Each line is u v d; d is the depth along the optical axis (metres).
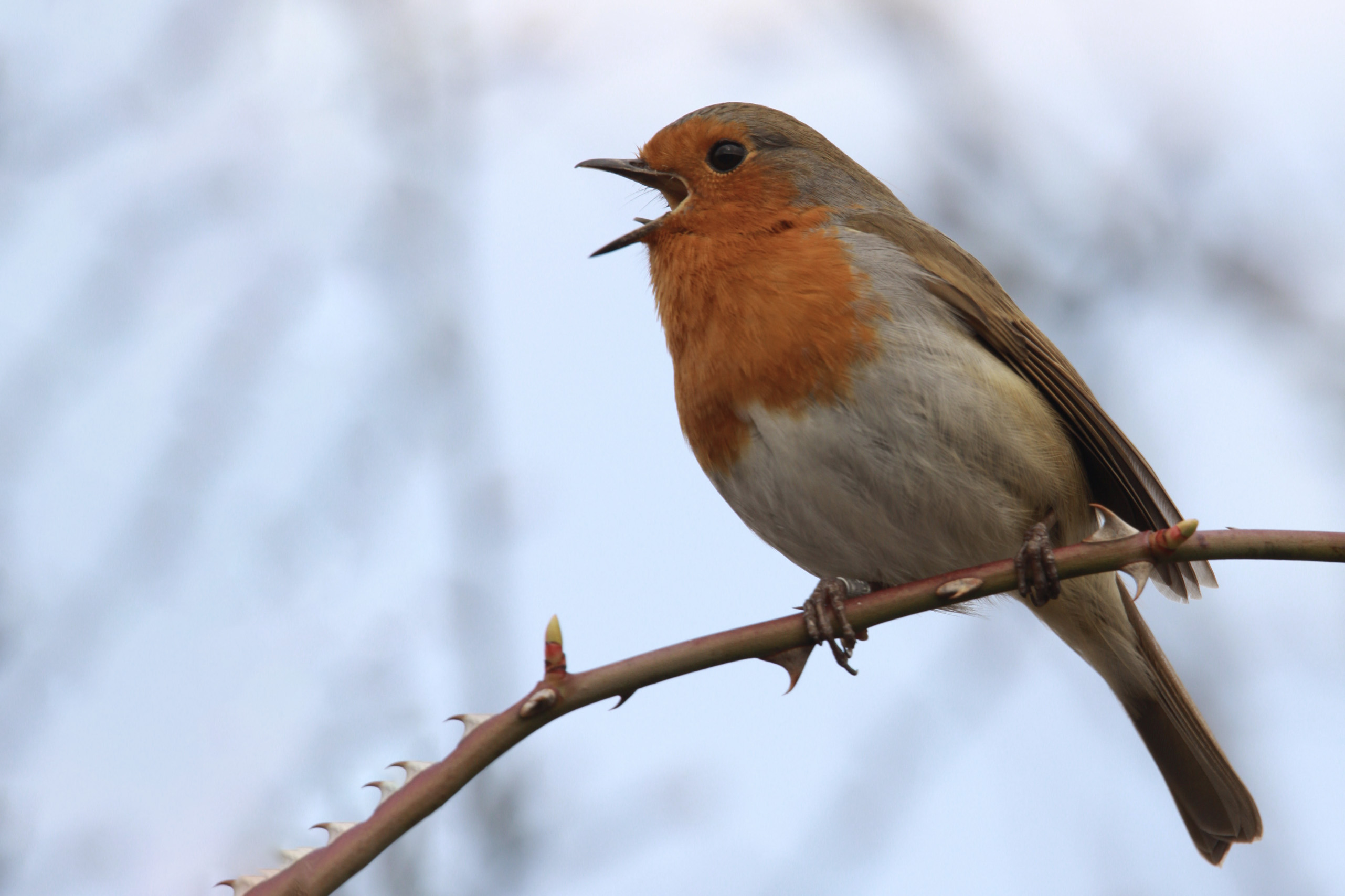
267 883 4.63
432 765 4.86
